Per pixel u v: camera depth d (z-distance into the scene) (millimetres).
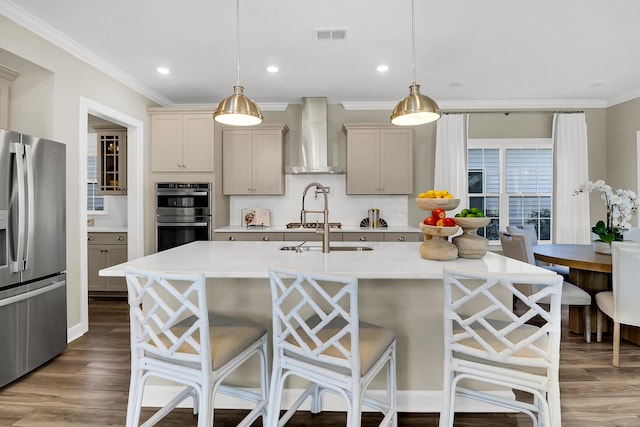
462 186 4930
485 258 2139
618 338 2621
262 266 1893
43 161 2639
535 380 1420
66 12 2697
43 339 2648
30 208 2484
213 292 2119
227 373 1602
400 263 1968
